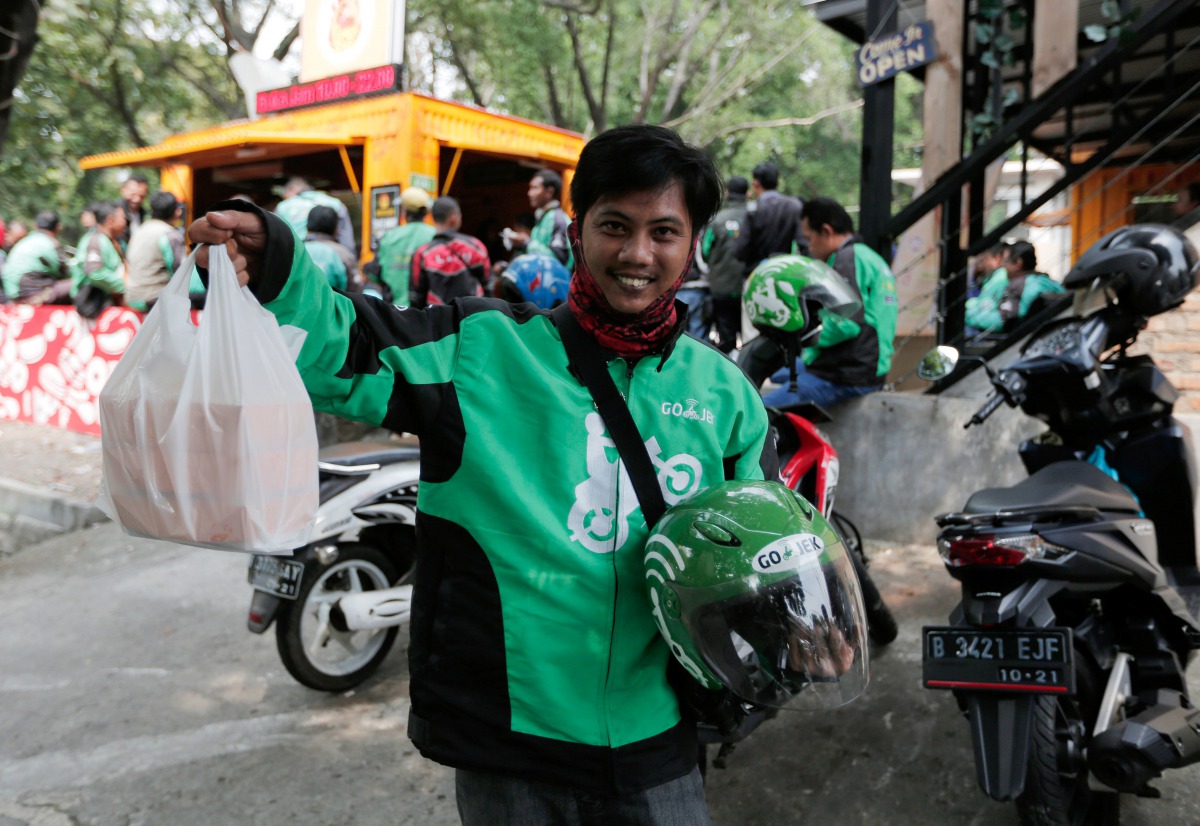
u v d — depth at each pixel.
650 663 1.39
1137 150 9.92
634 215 1.28
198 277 1.26
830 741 3.10
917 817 2.69
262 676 3.80
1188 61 7.47
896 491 4.78
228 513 1.18
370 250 8.66
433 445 1.34
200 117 20.41
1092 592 2.50
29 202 18.84
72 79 17.39
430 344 1.34
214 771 3.08
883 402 4.79
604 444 1.34
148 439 1.18
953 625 2.49
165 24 17.50
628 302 1.31
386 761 3.12
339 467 3.43
